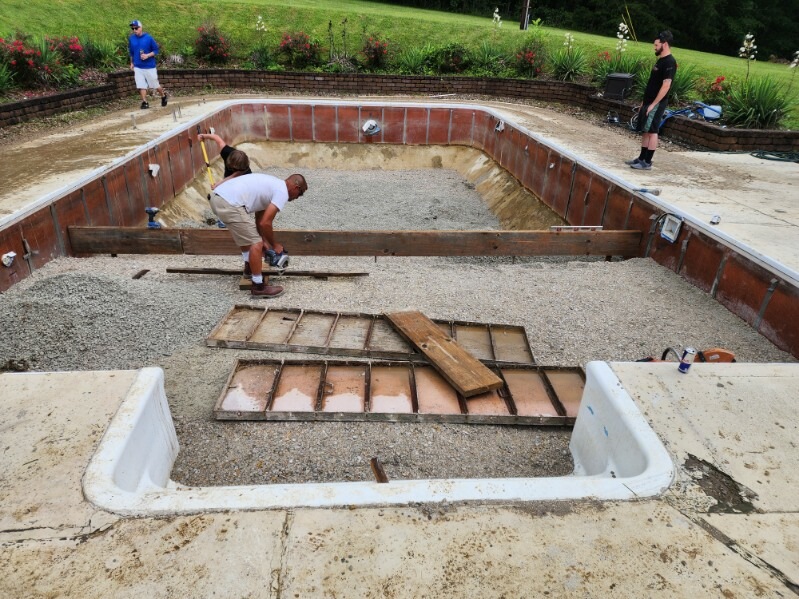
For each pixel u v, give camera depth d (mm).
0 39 11016
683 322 5074
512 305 5461
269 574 1932
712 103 11125
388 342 4504
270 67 15141
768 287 4715
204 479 3145
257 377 3984
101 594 1836
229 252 6316
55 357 4031
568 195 8844
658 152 9484
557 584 1926
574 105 13984
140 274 5730
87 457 2316
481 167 13008
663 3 28859
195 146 10648
